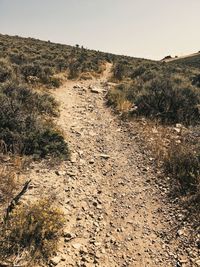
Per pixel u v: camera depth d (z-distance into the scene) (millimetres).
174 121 14469
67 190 8078
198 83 21828
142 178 9531
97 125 14102
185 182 8836
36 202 6707
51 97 15547
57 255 5730
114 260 6086
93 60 33969
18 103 11656
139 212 7773
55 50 39188
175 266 6102
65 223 6754
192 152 10102
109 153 11188
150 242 6727
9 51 28375
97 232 6762
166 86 17188
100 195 8281
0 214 6191
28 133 10141
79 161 10039
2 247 5324
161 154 10828
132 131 13367
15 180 7688
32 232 5781
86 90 20828
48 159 9453
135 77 26062
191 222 7324
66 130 12758
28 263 5184
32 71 20297
